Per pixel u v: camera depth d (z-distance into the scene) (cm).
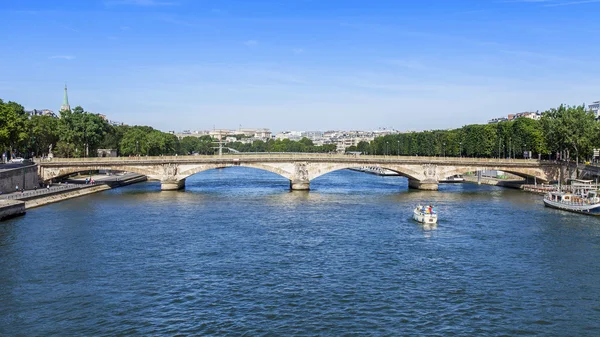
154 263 8512
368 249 9538
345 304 6706
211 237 10494
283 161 19950
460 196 17975
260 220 12544
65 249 9362
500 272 8119
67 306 6606
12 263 8431
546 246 9800
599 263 8644
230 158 19650
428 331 5916
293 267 8338
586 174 18888
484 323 6156
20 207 12888
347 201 16388
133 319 6209
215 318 6244
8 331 5878
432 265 8481
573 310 6588
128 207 14638
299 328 5966
